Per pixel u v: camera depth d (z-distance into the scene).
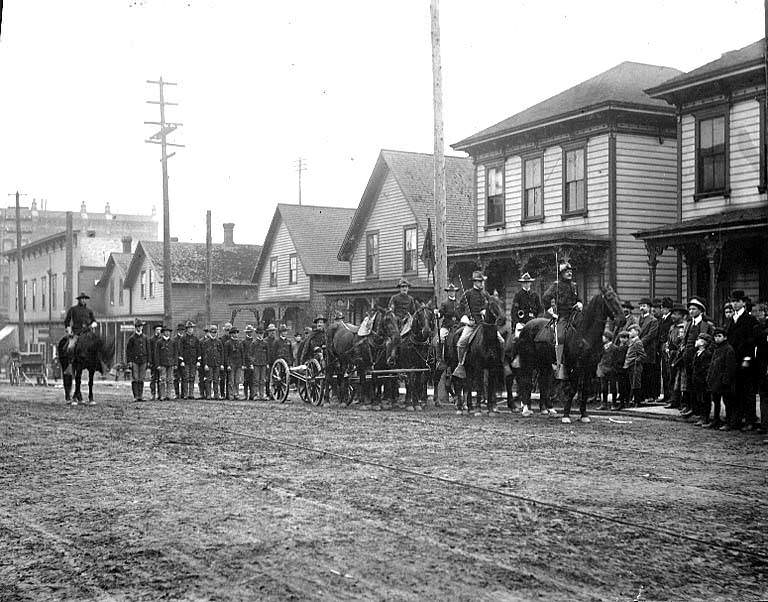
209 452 13.54
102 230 113.50
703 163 25.86
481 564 7.21
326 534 8.23
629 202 28.67
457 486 10.44
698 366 16.69
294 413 20.48
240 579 6.89
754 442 14.22
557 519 8.76
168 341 27.45
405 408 21.58
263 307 51.47
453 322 21.69
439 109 23.77
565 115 29.31
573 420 17.80
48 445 14.91
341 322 23.77
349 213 52.59
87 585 6.83
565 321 17.56
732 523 8.58
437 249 23.77
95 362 25.30
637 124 28.83
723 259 24.98
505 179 32.97
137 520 8.95
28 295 78.75
